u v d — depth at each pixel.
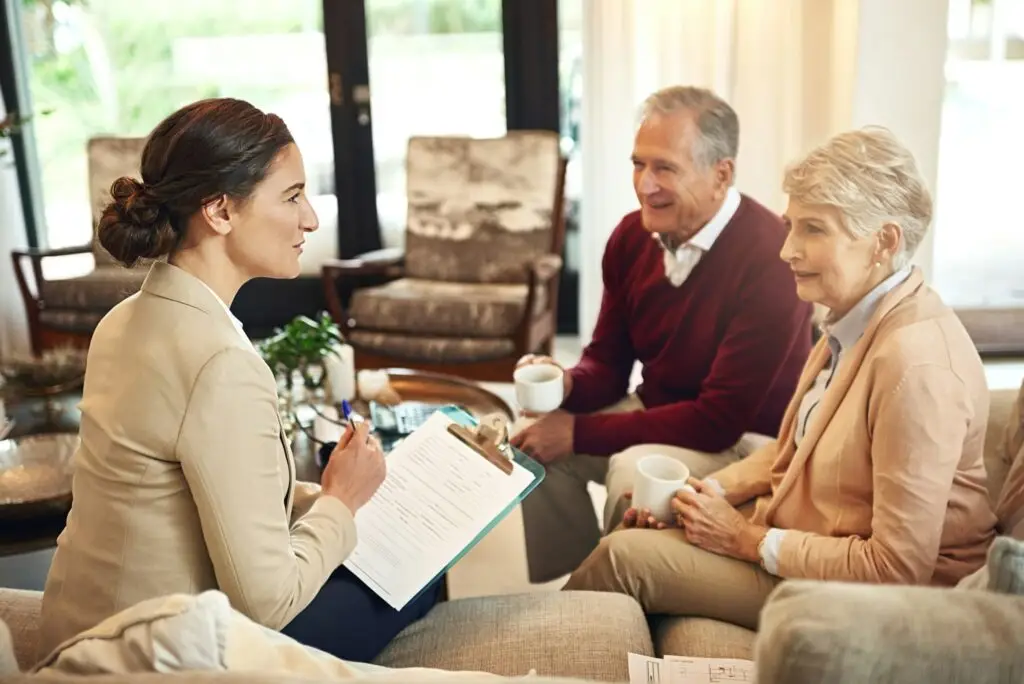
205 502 1.06
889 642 0.71
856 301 1.38
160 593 1.10
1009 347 3.65
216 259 1.15
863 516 1.36
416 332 3.22
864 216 1.31
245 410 1.08
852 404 1.35
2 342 3.94
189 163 1.08
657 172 1.91
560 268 3.39
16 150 4.05
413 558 1.33
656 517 1.57
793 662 0.70
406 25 4.01
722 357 1.95
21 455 1.93
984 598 0.76
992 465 1.55
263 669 0.84
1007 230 3.92
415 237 3.70
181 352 1.07
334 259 4.30
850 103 3.25
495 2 3.95
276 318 4.35
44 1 3.98
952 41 3.79
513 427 2.16
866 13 3.12
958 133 3.87
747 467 1.69
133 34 4.07
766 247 1.94
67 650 0.83
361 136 4.11
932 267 3.33
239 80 4.12
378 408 2.10
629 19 3.49
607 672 1.24
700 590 1.47
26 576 1.80
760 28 3.39
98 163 3.73
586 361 2.25
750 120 3.49
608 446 2.00
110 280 3.44
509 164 3.59
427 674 0.88
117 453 1.08
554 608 1.38
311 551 1.19
